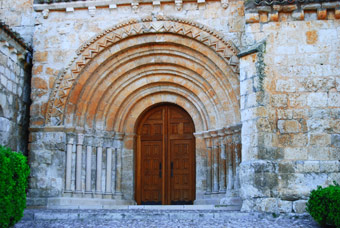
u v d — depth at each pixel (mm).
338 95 14680
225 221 12625
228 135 17672
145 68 18859
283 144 14594
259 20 15367
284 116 14734
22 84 18328
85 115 18422
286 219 13117
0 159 10938
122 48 18156
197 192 18453
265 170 14195
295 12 15195
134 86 19078
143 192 19453
